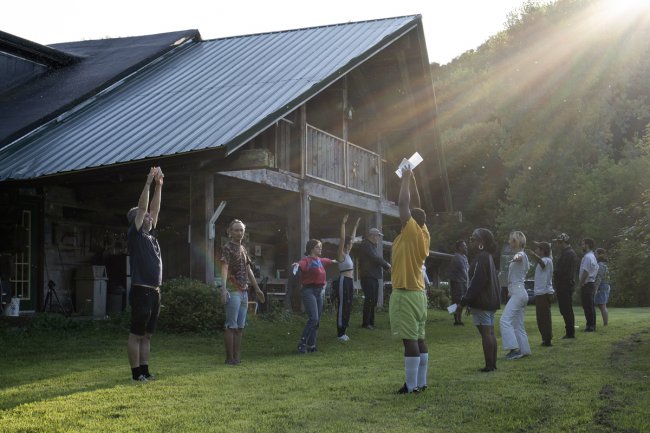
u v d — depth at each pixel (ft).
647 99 134.82
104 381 24.68
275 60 57.06
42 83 62.23
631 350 33.94
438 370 27.63
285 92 47.47
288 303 54.90
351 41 58.13
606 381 24.41
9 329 39.01
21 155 46.80
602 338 40.37
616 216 116.26
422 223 22.58
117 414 19.03
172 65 63.77
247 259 30.68
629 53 133.08
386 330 48.29
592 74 131.75
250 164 42.93
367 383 24.16
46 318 41.29
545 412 19.63
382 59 63.93
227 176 47.57
